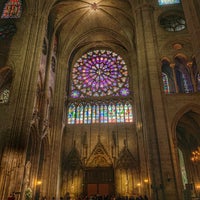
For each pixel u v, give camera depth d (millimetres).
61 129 32812
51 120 32031
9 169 19328
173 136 20453
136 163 32031
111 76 39500
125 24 35438
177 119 21109
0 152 20234
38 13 28078
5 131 21016
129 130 34562
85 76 40188
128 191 30469
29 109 22438
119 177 31531
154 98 21547
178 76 29750
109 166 32688
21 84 23219
